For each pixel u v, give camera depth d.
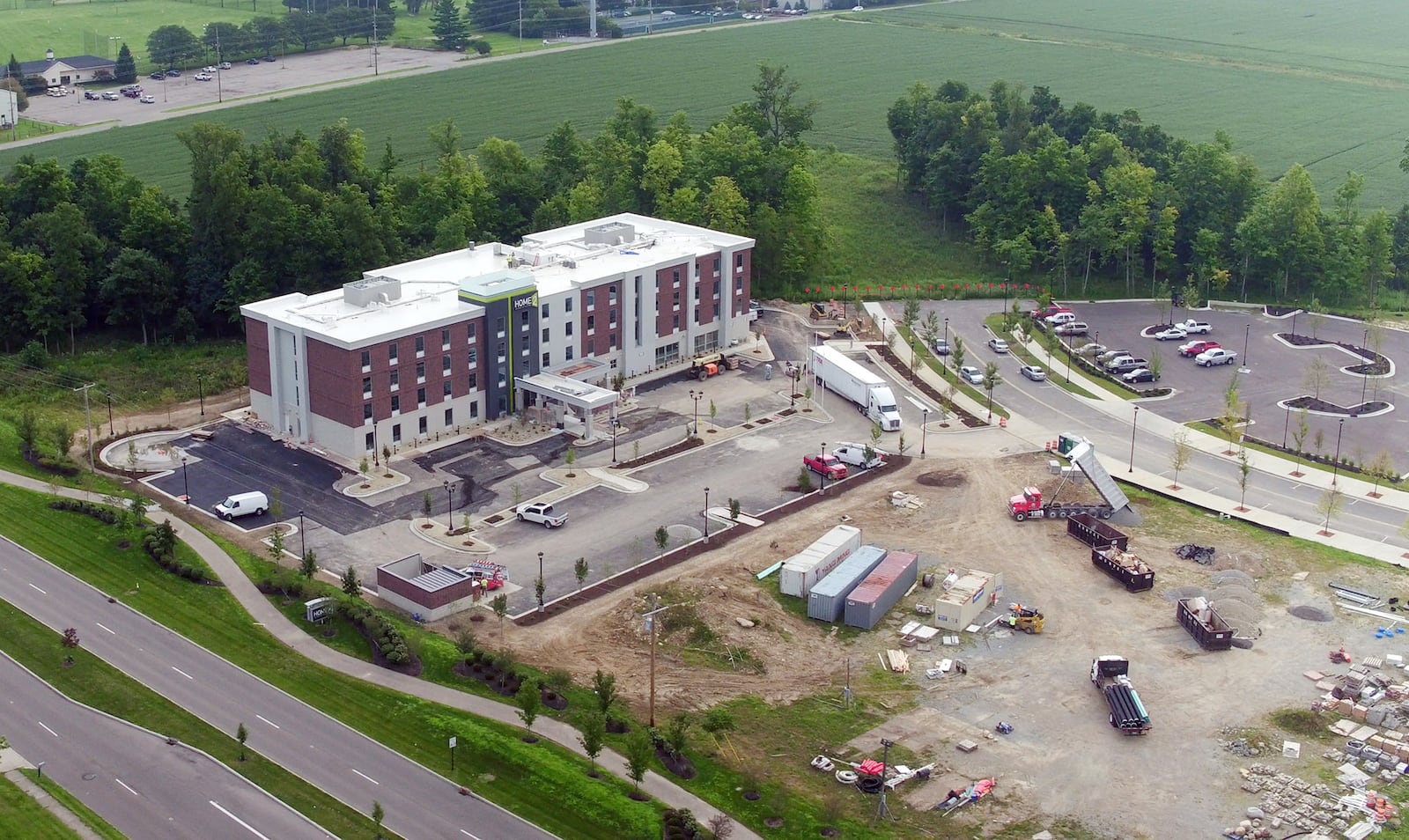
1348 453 175.25
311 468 163.50
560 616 131.00
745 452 172.38
